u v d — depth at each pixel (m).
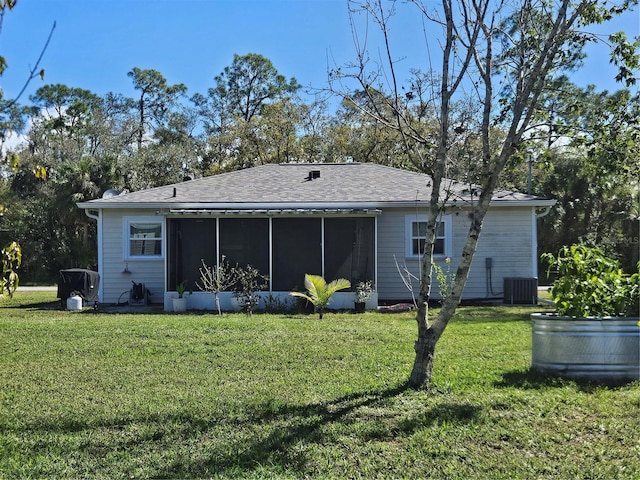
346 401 6.22
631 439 5.15
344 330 10.95
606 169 7.10
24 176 36.19
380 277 17.67
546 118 7.45
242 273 15.43
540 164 7.86
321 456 4.80
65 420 5.72
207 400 6.31
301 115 37.66
